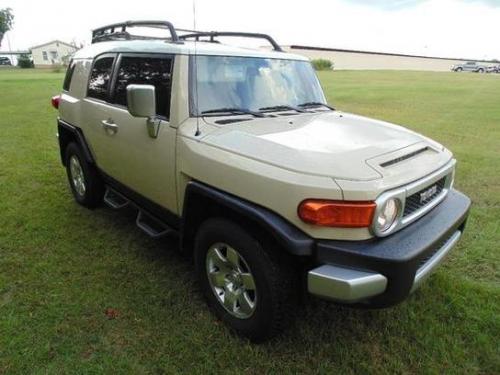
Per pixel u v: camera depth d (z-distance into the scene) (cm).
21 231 403
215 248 271
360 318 285
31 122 1011
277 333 250
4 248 369
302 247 214
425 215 256
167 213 317
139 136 321
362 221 210
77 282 321
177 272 338
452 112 1279
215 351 254
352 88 2141
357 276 208
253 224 242
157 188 316
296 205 215
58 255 360
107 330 269
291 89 356
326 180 212
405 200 227
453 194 297
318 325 278
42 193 510
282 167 224
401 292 217
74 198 494
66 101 465
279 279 235
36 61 7669
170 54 303
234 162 242
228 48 329
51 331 266
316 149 239
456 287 320
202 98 294
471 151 756
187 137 275
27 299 298
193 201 277
